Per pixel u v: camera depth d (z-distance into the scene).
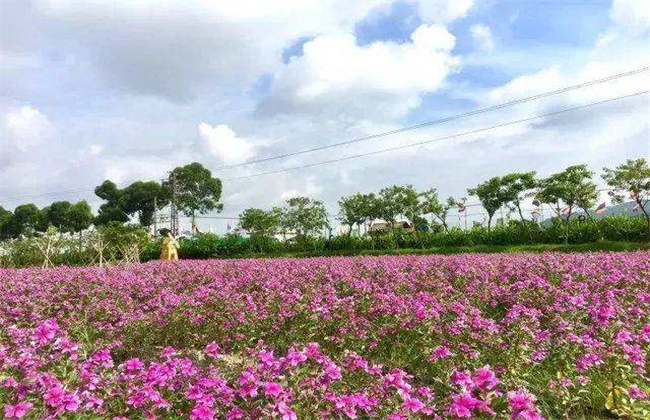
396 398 4.79
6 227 93.12
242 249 50.75
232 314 9.13
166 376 4.73
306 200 49.16
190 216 86.75
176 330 9.20
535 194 39.53
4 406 4.09
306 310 8.80
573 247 31.53
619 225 34.31
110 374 4.98
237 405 4.51
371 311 8.70
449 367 6.48
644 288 10.32
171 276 16.30
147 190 85.38
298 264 19.23
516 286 10.30
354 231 49.22
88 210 87.62
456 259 18.06
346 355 5.77
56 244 40.84
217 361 5.80
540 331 7.03
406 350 7.53
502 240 39.28
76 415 4.34
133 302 11.81
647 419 5.35
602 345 6.14
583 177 36.06
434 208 43.59
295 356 4.93
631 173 32.59
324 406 4.66
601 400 5.80
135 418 4.48
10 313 10.10
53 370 5.28
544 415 5.55
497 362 6.59
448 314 8.37
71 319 9.82
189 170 85.81
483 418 4.30
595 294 9.10
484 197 41.16
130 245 37.81
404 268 15.55
